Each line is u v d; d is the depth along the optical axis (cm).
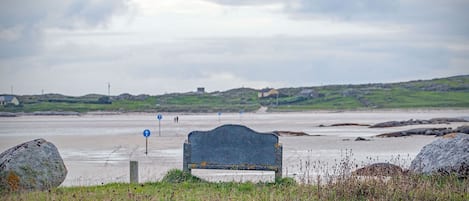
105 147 4853
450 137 1933
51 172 1794
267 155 1894
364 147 4531
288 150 4184
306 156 3612
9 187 1702
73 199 1537
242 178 2162
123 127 9594
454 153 1805
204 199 1511
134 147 4781
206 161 1930
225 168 1917
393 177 1639
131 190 1702
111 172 2998
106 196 1580
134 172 1958
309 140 5475
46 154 1808
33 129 9231
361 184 1552
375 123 10531
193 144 1938
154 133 7275
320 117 15025
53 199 1530
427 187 1549
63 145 5178
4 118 16875
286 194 1564
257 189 1678
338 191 1541
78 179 2559
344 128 8725
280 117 15288
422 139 5591
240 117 15525
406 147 4522
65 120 14500
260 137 1897
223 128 1920
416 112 18375
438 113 17275
